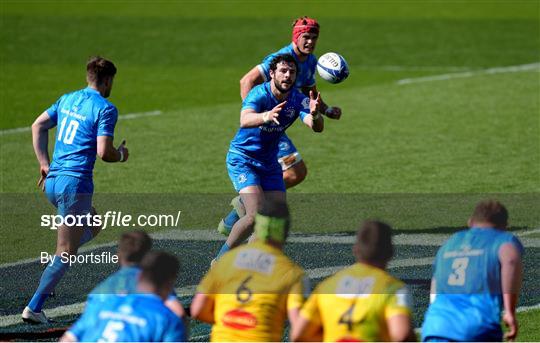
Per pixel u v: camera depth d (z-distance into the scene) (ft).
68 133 90.94
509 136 177.58
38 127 93.35
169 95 224.94
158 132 183.93
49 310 91.20
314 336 64.13
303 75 118.62
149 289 62.44
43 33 313.94
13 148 170.81
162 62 272.92
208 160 161.48
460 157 161.99
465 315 68.13
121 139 177.88
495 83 236.02
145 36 315.17
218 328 66.74
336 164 158.30
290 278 66.49
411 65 269.23
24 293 94.73
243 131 101.45
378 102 214.07
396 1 407.85
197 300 67.26
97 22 338.95
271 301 66.08
